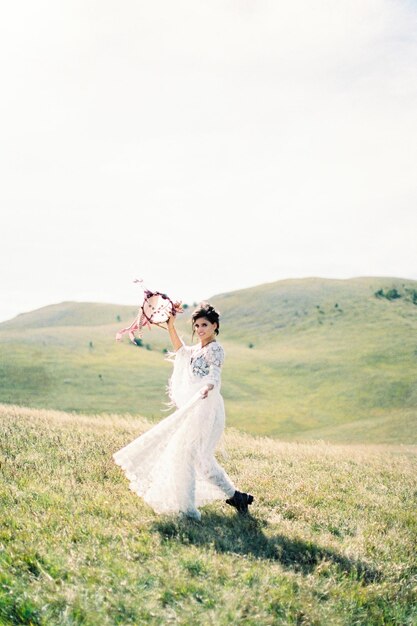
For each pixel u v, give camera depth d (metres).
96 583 5.18
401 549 7.02
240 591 5.23
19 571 5.27
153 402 105.62
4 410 14.64
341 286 191.00
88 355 130.50
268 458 11.80
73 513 6.61
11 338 137.12
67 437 10.77
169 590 5.15
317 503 8.50
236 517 7.13
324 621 5.16
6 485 7.39
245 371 128.75
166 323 7.57
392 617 5.58
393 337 143.75
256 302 187.12
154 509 6.91
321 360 132.75
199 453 6.97
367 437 87.81
